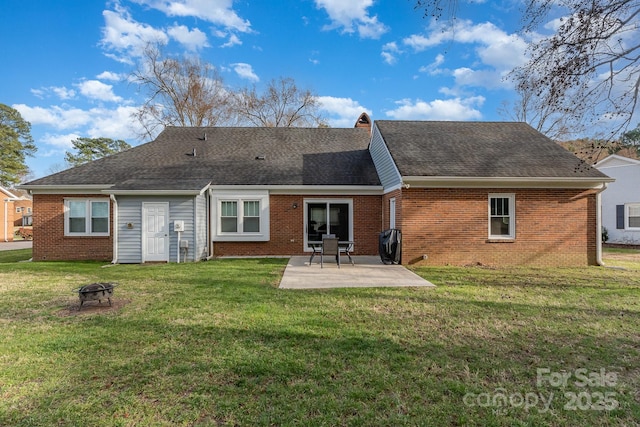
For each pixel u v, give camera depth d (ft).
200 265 35.17
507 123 48.32
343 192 43.29
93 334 14.88
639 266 35.60
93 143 152.56
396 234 35.55
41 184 40.24
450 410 9.27
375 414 9.04
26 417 8.90
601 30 20.03
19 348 13.32
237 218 42.47
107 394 10.00
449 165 36.37
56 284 25.71
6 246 72.08
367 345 13.65
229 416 8.95
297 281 26.71
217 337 14.49
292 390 10.20
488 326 16.05
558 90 22.08
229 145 51.31
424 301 20.63
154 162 46.06
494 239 35.86
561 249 36.27
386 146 40.55
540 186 36.09
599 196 36.55
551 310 18.72
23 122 139.64
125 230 37.65
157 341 14.06
